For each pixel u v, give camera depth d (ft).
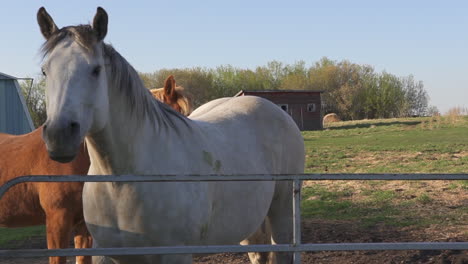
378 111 185.16
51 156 7.48
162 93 18.89
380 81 186.29
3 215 14.21
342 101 188.85
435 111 184.44
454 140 65.72
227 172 10.54
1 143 14.99
